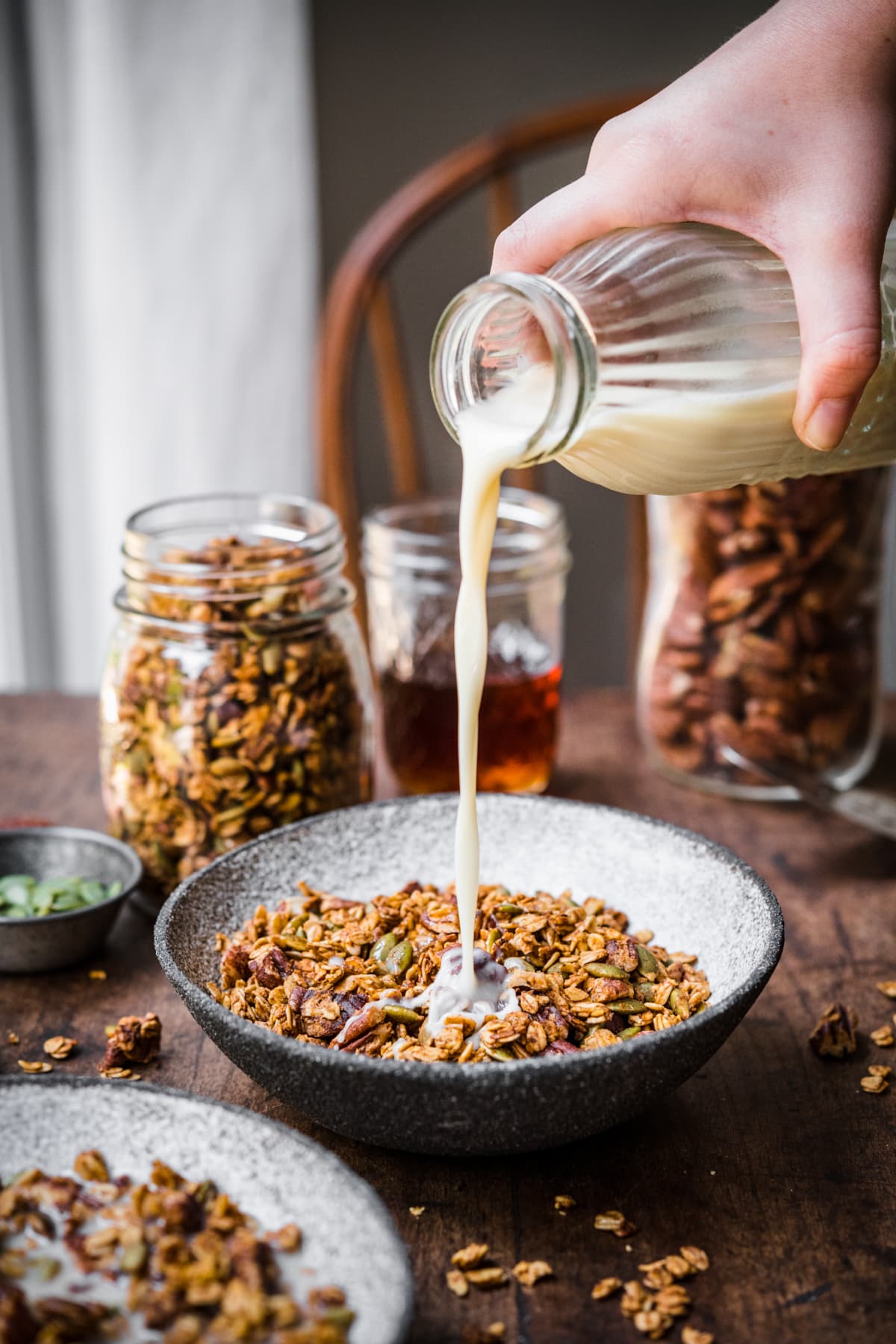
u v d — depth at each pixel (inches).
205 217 42.1
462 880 20.8
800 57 19.8
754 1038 21.8
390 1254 16.6
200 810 23.8
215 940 21.4
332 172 46.4
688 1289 18.1
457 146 46.4
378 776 29.1
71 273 43.4
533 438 19.3
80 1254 17.5
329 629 24.6
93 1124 18.5
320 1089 18.3
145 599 24.1
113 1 40.1
